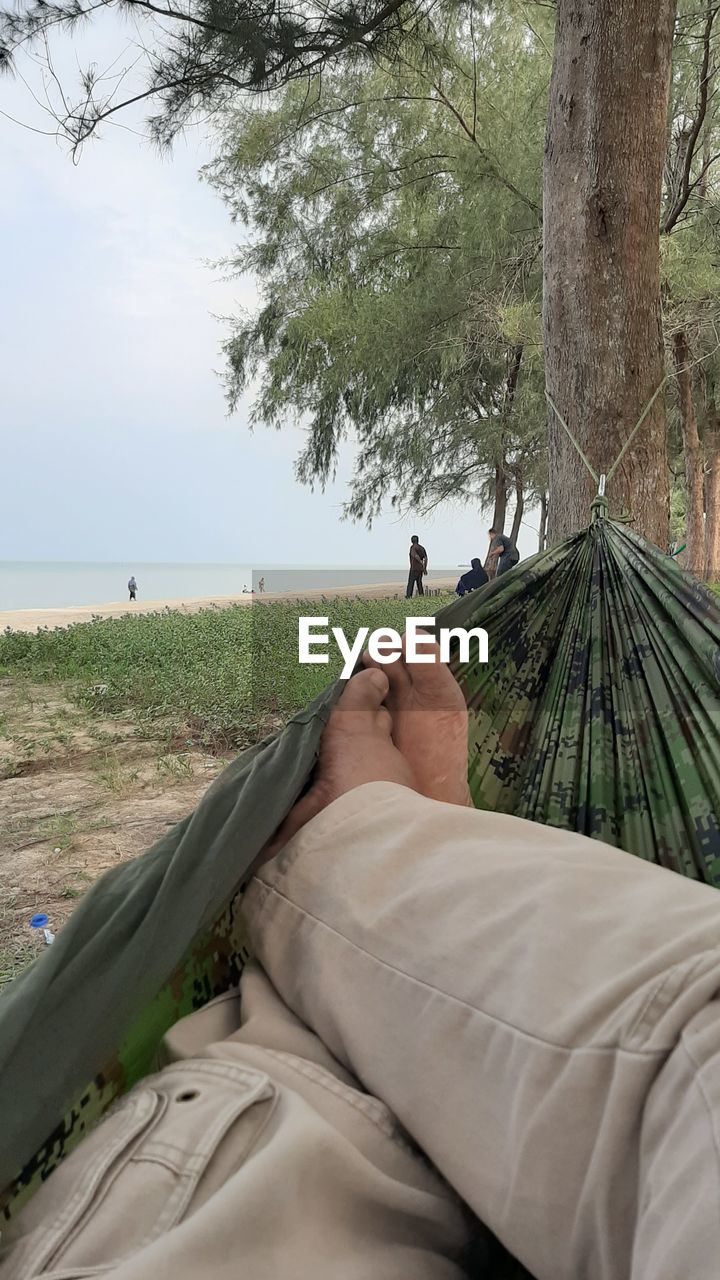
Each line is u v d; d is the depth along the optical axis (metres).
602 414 3.02
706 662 1.50
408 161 12.48
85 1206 0.66
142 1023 0.96
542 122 11.27
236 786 1.07
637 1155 0.55
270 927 0.93
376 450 18.22
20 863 3.37
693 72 8.35
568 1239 0.58
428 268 14.15
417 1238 0.70
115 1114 0.76
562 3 3.13
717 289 8.49
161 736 5.38
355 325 14.51
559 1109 0.60
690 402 14.06
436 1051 0.71
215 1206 0.60
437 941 0.76
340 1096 0.75
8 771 4.73
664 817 1.51
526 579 1.64
